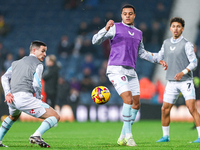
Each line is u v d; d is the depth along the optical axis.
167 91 24.55
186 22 93.75
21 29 94.94
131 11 21.45
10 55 76.81
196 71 37.28
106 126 46.97
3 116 56.06
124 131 21.09
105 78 70.75
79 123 53.50
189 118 57.53
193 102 23.61
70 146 20.28
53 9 100.25
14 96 18.62
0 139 19.75
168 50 24.28
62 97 62.72
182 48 23.67
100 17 95.69
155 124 50.25
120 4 99.69
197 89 41.44
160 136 30.70
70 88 67.44
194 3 97.94
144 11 96.75
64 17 97.12
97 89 20.95
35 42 19.70
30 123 53.09
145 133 34.78
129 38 21.19
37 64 18.98
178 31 23.78
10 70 19.36
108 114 57.22
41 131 18.22
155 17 94.69
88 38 82.12
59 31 93.25
